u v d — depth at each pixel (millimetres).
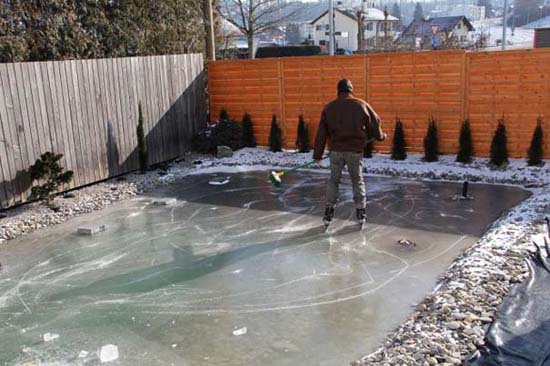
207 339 3859
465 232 5883
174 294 4609
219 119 11086
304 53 26375
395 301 4332
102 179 8523
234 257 5395
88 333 4004
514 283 4328
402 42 30438
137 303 4461
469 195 7336
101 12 9445
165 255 5523
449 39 27672
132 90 9008
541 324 3688
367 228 6129
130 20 10086
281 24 22016
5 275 5168
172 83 10008
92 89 8195
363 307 4254
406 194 7520
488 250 5082
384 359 3416
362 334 3850
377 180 8359
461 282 4414
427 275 4805
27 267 5352
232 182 8617
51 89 7488
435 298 4223
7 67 6836
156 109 9609
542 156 8438
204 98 11055
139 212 7109
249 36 19953
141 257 5492
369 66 9547
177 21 11453
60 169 7234
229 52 19781
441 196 7352
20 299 4637
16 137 6988
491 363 3260
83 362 3619
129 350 3748
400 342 3625
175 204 7453
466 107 8922
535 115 8414
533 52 8219
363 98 9734
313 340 3795
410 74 9242
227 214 6879
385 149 9773
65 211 7039
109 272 5141
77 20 9062
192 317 4191
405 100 9391
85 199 7559
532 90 8344
